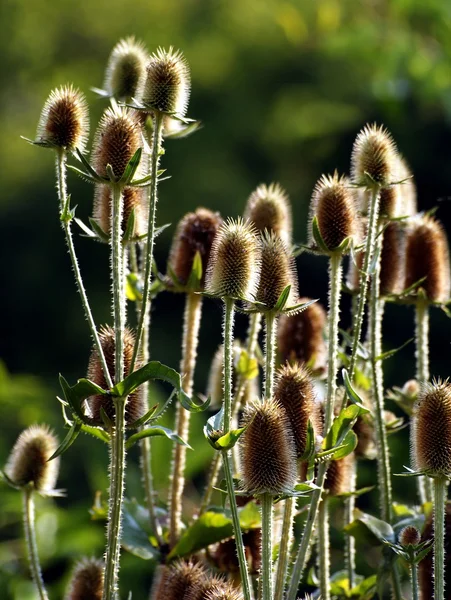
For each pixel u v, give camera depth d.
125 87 8.21
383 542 7.19
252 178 39.81
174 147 38.78
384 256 8.59
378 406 7.79
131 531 8.36
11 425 17.83
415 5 18.28
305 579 8.99
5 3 48.12
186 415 8.62
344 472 7.60
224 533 7.62
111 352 6.93
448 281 8.97
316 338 8.90
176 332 32.84
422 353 8.92
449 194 27.72
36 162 43.34
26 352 36.81
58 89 7.25
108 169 6.60
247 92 42.00
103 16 48.28
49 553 12.62
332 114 36.97
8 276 37.50
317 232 7.11
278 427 6.14
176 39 46.38
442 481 6.32
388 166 7.43
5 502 12.95
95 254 37.06
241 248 6.45
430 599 6.99
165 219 36.78
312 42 38.25
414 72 18.42
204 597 6.35
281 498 6.19
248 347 8.39
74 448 21.73
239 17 44.88
